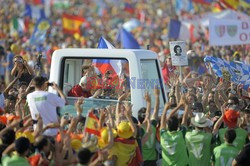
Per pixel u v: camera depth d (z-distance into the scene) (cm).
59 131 2847
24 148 2575
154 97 3366
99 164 2630
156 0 19650
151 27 12812
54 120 2998
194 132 3036
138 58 3291
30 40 7431
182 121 3100
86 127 2803
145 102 3288
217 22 5491
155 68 3406
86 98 3359
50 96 2989
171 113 3041
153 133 3078
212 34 5491
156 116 3102
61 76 3397
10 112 3500
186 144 3045
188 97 3231
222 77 4025
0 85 4153
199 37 7881
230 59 5466
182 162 3006
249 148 2812
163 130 3017
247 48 6250
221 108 3375
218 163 2933
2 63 5831
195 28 8319
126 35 6738
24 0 14800
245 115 3234
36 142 2695
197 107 3431
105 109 3188
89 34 10306
